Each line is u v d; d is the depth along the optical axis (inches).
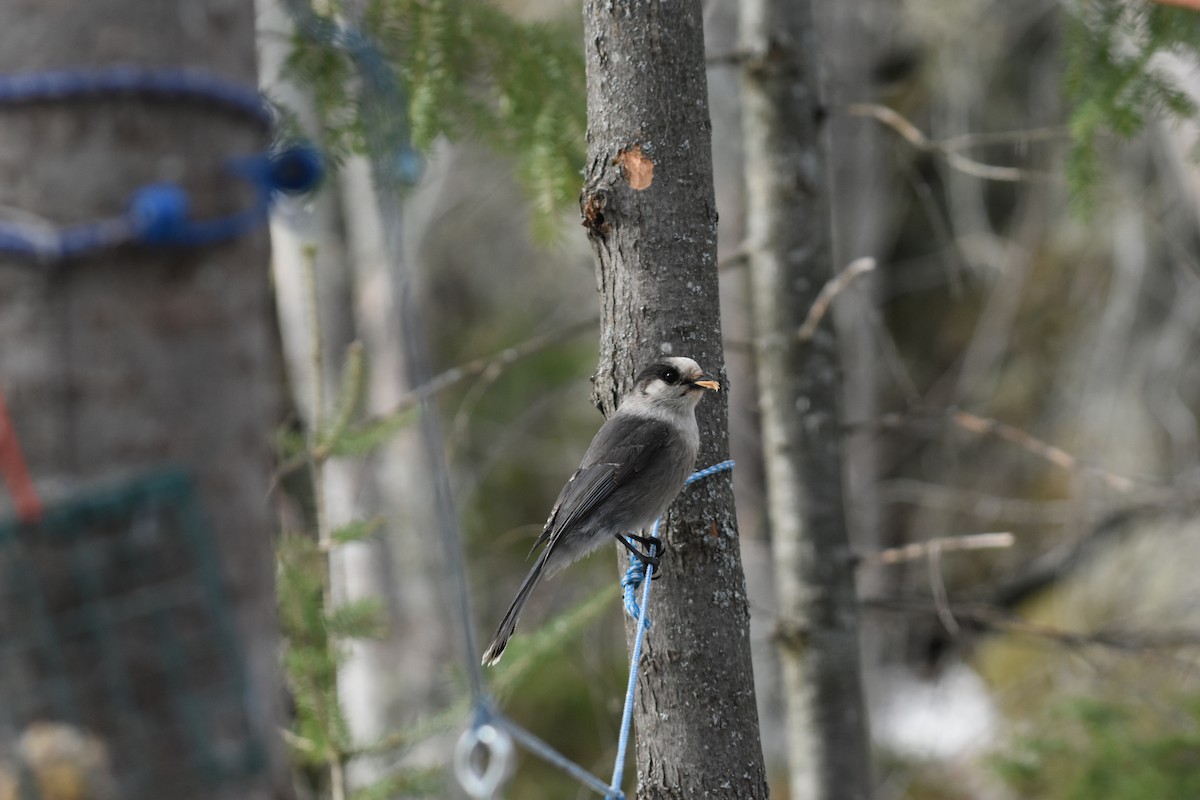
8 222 132.3
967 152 938.7
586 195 266.8
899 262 1008.2
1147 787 440.1
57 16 133.4
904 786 671.1
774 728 716.7
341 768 325.1
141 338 135.9
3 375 132.8
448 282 963.3
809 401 434.6
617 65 263.0
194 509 138.9
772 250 436.5
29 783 135.1
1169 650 553.9
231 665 142.0
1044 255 940.0
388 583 714.8
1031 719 580.1
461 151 823.1
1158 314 855.1
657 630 262.1
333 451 351.6
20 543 134.1
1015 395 930.7
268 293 157.1
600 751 747.4
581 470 332.5
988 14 904.9
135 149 135.3
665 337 265.0
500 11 394.0
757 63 434.0
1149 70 390.6
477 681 198.1
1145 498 661.9
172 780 138.5
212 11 141.1
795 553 437.4
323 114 366.6
